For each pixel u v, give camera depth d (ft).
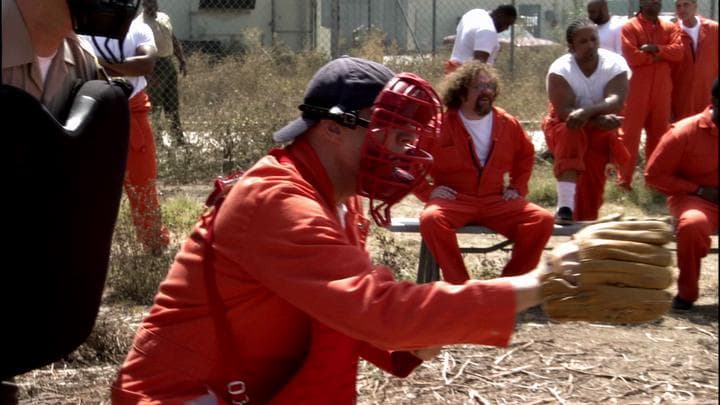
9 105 6.02
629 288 6.14
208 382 7.13
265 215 6.65
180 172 33.83
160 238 20.90
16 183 6.14
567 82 21.17
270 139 34.68
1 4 6.83
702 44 32.19
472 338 6.33
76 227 6.70
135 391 7.18
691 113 32.48
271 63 54.24
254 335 7.07
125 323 17.31
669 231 6.33
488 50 26.25
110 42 18.31
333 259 6.49
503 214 18.93
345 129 7.09
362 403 14.14
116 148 7.16
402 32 78.23
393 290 6.37
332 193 7.22
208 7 71.15
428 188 19.35
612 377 15.35
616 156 21.35
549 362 15.90
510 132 19.16
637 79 29.81
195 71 52.95
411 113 6.97
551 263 6.24
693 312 19.15
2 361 6.66
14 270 6.35
